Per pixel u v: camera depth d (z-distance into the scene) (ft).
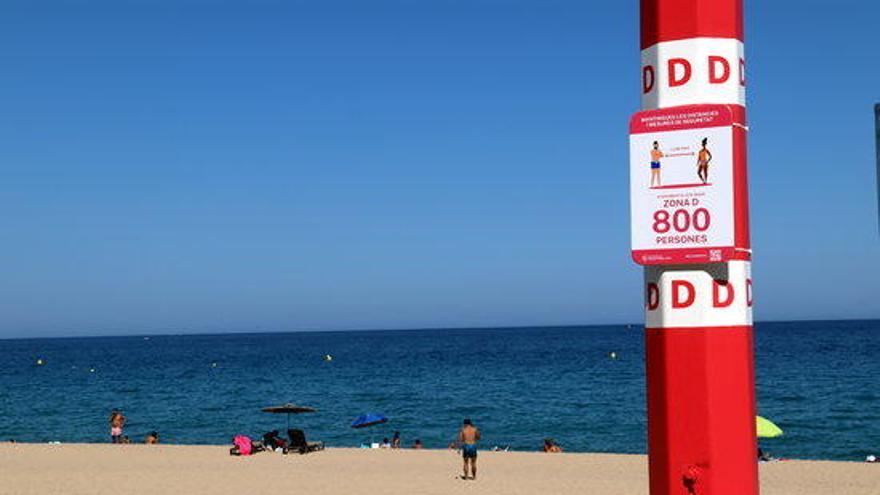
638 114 26.20
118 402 240.94
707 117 25.50
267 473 91.15
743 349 25.70
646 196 26.09
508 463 100.53
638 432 161.48
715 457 25.53
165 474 90.02
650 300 26.61
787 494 78.69
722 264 25.64
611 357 448.24
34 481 84.89
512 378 311.47
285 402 234.17
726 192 25.35
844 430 155.22
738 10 26.21
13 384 330.54
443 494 77.97
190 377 358.02
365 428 175.73
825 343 542.16
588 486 82.23
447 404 221.46
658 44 26.27
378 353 569.64
